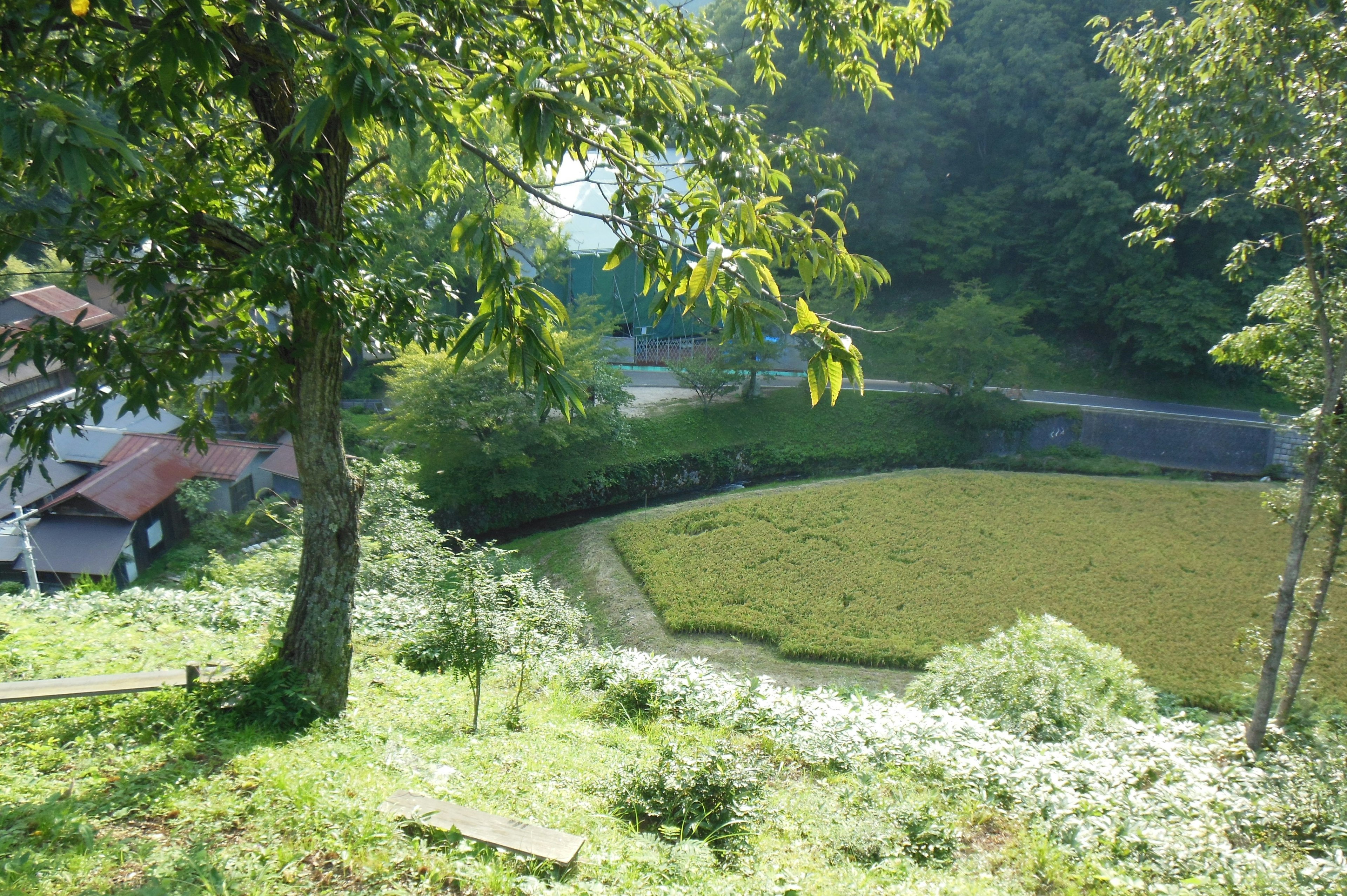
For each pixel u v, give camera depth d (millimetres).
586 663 10289
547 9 4355
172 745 5129
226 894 3398
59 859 3518
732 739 8156
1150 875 5555
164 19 3398
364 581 12969
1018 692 10391
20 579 17672
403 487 15125
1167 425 31406
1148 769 8336
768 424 31625
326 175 5496
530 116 2947
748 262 2762
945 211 42344
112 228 4840
